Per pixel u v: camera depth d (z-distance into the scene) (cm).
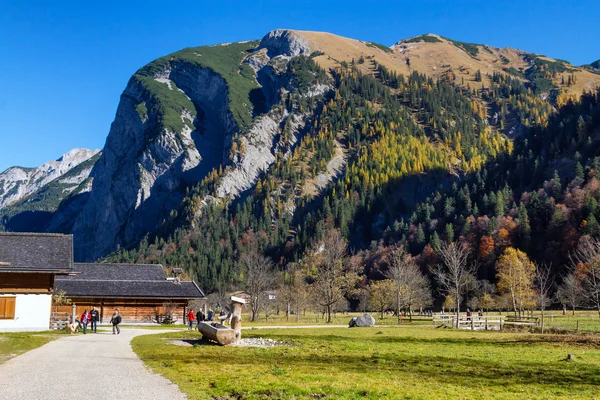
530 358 2819
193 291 7581
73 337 4106
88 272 7675
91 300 7206
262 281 9219
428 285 13062
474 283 11894
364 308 12544
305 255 18238
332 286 7994
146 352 2923
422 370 2325
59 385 1758
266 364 2412
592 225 12644
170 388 1720
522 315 8900
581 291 8638
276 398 1567
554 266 13050
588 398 1698
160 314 7400
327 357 2767
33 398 1527
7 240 5334
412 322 7181
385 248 18138
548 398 1692
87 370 2138
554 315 8888
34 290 5112
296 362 2525
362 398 1612
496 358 2811
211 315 6675
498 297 11231
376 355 2905
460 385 1938
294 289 10588
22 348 3025
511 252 12031
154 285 7606
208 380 1883
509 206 18250
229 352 2948
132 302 7375
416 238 18125
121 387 1730
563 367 2466
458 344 3659
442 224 19025
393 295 9588
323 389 1731
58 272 5144
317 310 11038
